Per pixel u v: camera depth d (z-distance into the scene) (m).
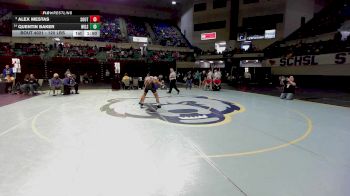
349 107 10.20
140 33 37.22
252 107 10.02
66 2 35.53
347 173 3.67
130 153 4.44
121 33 35.56
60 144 4.91
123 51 31.16
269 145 5.01
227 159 4.21
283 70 24.69
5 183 3.24
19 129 6.07
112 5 39.03
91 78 28.23
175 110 9.02
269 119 7.65
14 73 14.91
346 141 5.33
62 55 26.83
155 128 6.33
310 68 21.62
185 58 32.97
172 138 5.43
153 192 3.07
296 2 29.78
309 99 12.87
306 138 5.55
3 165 3.83
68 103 10.67
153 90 9.44
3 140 5.13
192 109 9.28
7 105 9.97
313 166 3.93
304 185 3.29
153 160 4.12
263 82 25.81
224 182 3.36
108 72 28.20
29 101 11.23
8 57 23.59
